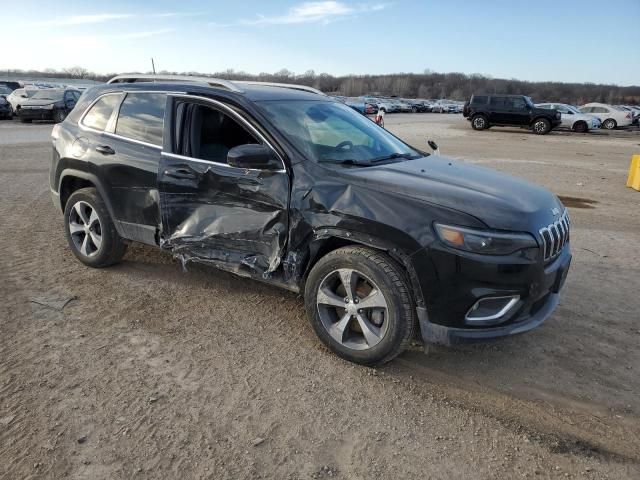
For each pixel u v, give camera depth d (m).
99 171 4.52
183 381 3.20
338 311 3.59
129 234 4.51
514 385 3.31
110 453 2.57
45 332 3.73
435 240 3.03
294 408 2.98
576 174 12.63
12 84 32.78
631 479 2.54
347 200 3.29
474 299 3.04
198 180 3.92
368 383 3.26
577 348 3.78
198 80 4.27
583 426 2.93
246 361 3.46
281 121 3.80
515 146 19.81
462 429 2.87
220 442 2.68
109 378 3.20
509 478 2.52
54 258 5.21
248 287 4.64
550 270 3.28
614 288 4.92
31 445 2.61
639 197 9.79
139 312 4.10
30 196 8.01
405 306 3.19
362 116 4.88
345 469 2.54
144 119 4.35
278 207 3.57
